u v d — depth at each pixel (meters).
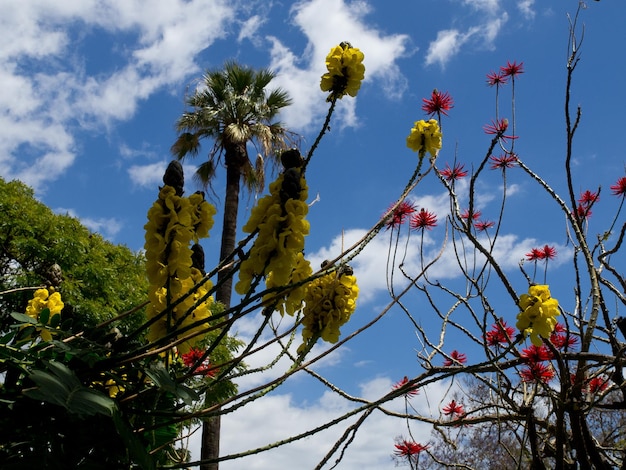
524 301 2.66
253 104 15.29
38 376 1.53
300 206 1.92
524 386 3.41
